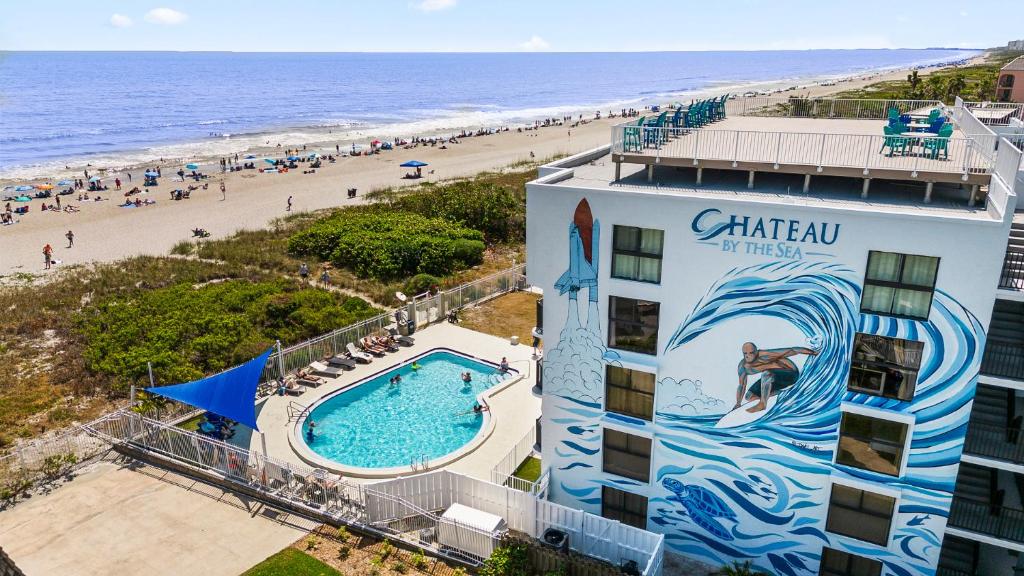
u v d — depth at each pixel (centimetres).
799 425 2006
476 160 11350
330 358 3734
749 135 2486
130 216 7412
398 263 5353
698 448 2167
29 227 6919
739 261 1922
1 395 3438
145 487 2702
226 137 15162
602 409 2275
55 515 2523
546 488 2445
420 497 2502
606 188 2205
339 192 8700
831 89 19262
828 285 1842
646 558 2139
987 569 2125
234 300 4481
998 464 1848
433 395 3475
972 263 1670
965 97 10269
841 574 2122
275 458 2892
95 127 16425
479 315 4478
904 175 1973
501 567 2131
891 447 1917
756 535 2183
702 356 2061
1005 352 1867
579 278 2144
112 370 3566
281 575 2228
